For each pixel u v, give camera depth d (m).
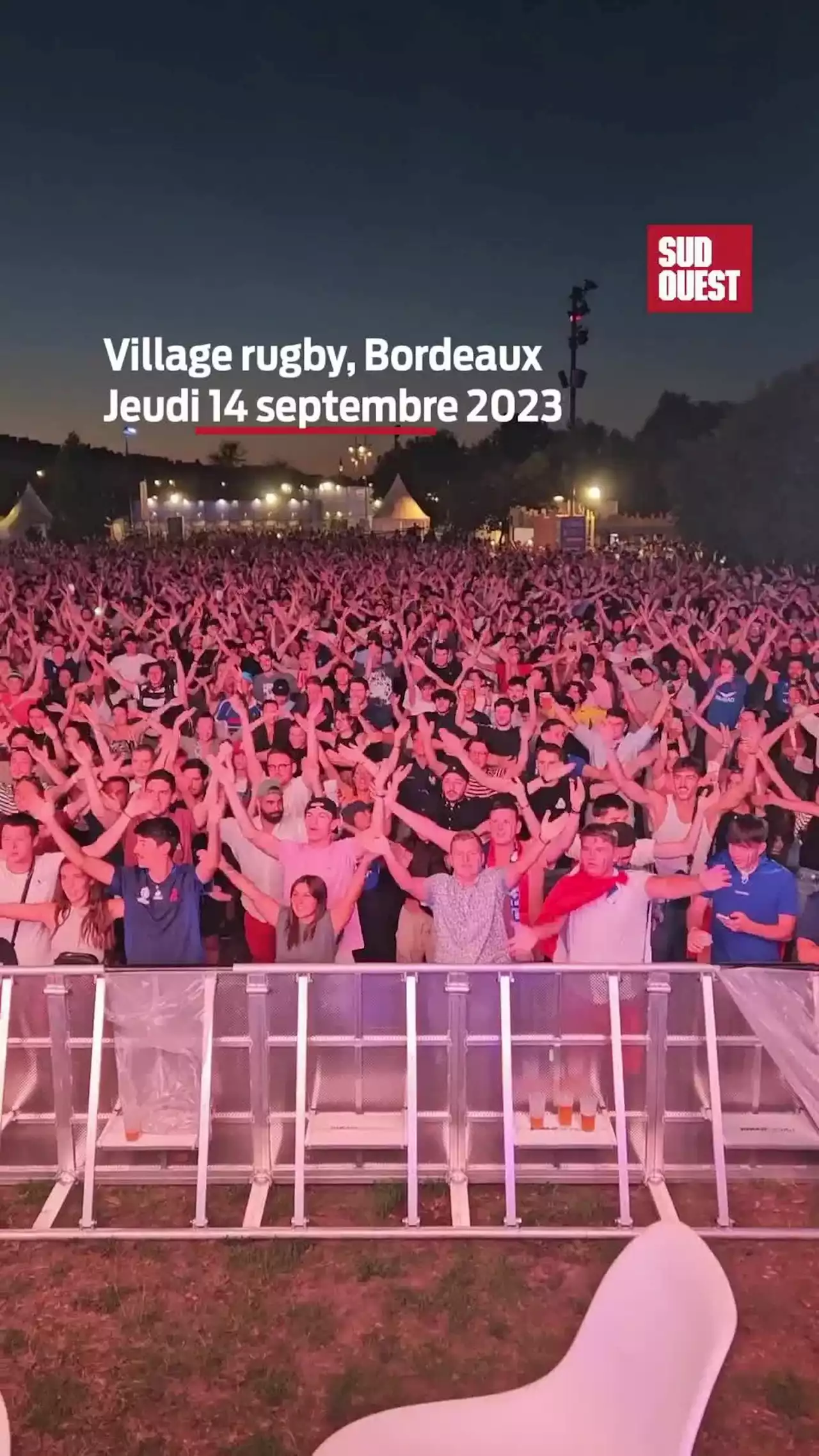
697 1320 2.61
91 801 7.34
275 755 7.69
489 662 14.40
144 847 5.78
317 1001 4.91
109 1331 4.24
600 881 5.56
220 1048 4.96
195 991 4.91
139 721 10.84
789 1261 4.63
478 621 18.34
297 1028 4.90
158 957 5.82
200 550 50.38
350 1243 4.74
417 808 8.25
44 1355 4.11
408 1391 3.94
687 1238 2.79
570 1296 4.43
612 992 4.84
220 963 7.06
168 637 15.55
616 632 17.05
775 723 11.74
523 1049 4.96
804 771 9.14
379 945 6.91
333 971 4.87
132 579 30.95
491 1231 4.75
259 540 60.38
